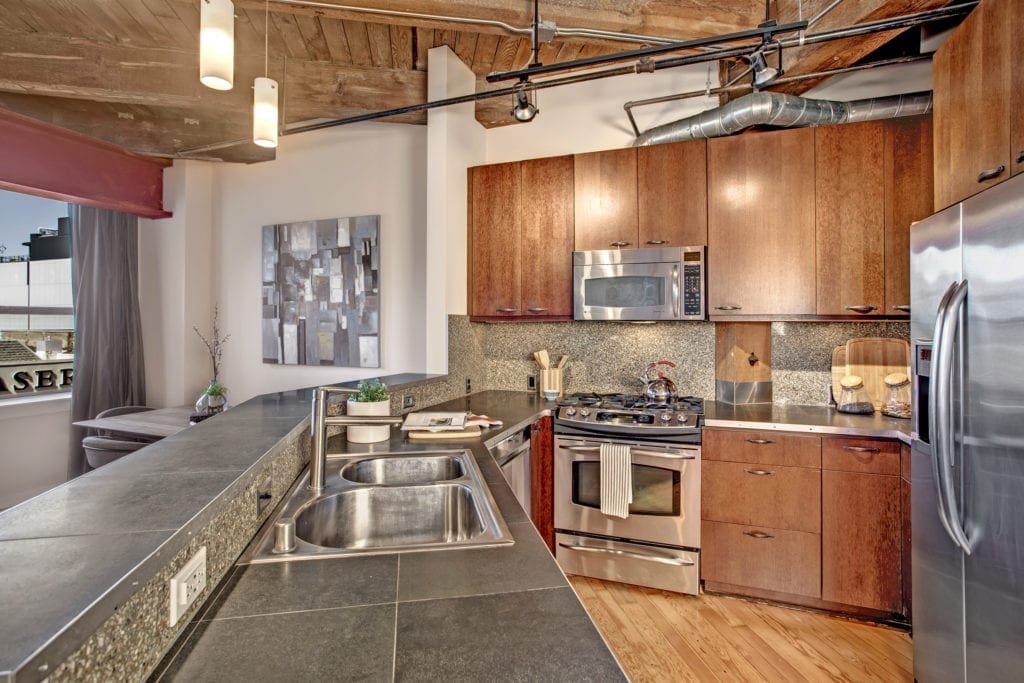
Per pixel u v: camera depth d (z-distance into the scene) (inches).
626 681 24.5
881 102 97.7
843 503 86.9
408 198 137.6
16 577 21.5
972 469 55.0
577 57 120.7
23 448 140.6
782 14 94.7
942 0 77.0
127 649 22.9
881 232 94.7
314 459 54.6
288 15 102.5
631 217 110.4
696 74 120.4
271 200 152.6
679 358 120.8
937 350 58.9
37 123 122.8
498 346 136.6
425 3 85.0
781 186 100.4
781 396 111.9
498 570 37.0
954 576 59.8
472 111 128.0
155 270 158.7
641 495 99.0
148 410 137.4
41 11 100.0
